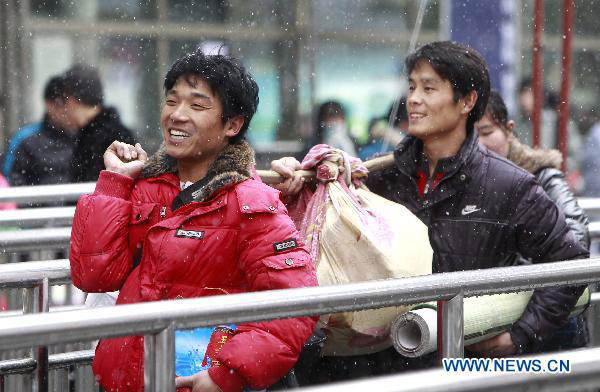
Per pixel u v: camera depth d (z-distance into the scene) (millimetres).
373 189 9094
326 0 29250
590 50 33625
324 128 23688
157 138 28000
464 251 8641
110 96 27312
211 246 6797
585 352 5633
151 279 6875
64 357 8500
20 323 4797
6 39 25953
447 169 8656
